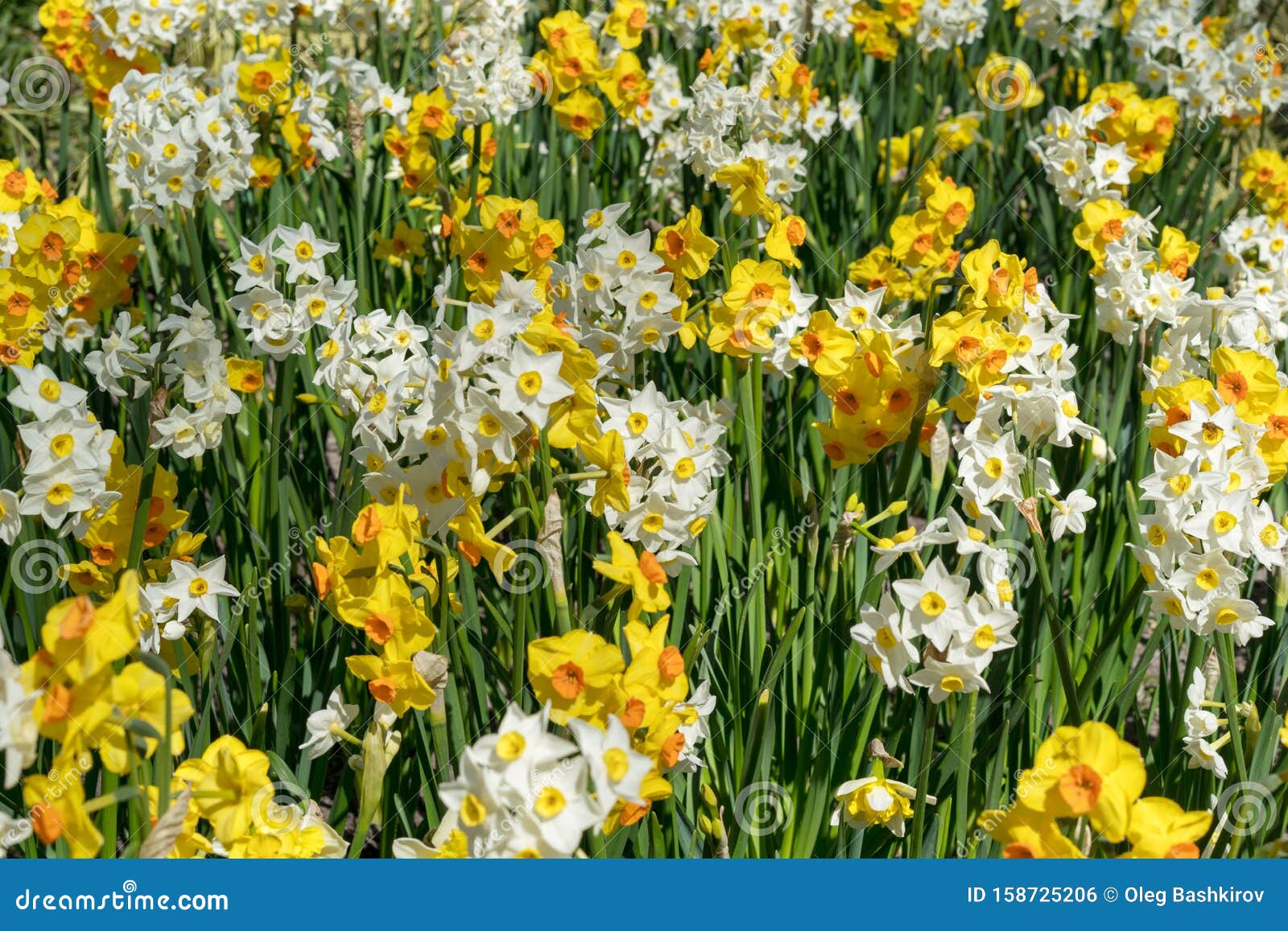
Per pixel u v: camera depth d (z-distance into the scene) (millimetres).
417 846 1568
